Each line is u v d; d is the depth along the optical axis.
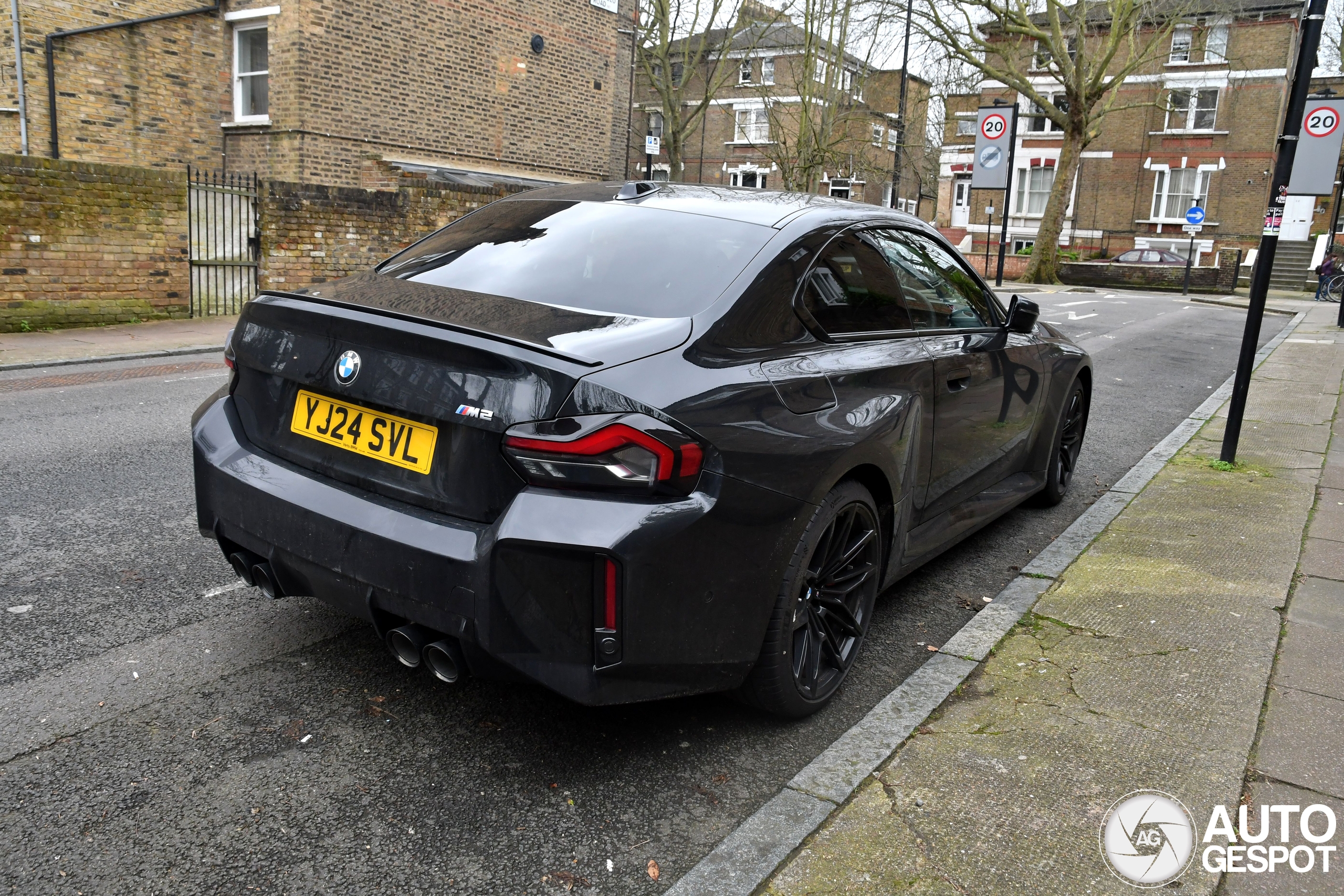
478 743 2.66
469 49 17.69
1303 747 2.70
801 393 2.68
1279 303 27.50
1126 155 39.12
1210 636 3.43
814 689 2.87
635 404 2.21
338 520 2.44
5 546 3.93
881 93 44.12
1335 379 10.48
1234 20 36.53
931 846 2.22
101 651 3.08
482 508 2.28
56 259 10.67
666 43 29.86
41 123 13.97
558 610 2.19
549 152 19.78
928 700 2.93
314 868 2.12
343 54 15.65
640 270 2.82
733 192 3.49
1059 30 31.58
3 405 6.79
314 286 2.99
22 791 2.33
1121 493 5.40
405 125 16.83
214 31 15.85
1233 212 37.66
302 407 2.68
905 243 3.71
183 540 4.12
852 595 3.08
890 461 3.04
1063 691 3.00
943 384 3.50
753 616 2.52
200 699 2.82
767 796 2.49
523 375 2.21
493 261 3.00
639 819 2.37
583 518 2.16
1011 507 4.46
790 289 2.88
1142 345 14.05
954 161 42.84
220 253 12.46
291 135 15.38
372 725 2.73
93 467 5.18
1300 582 4.00
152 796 2.34
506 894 2.08
